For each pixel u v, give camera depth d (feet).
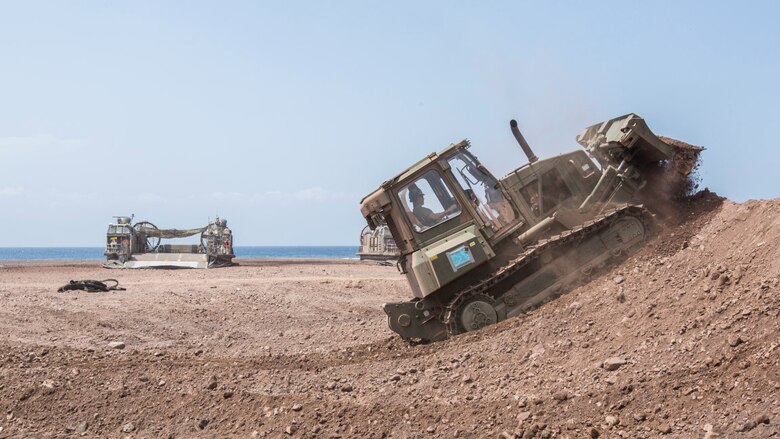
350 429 31.04
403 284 84.38
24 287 80.59
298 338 52.70
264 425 32.48
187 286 82.48
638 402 27.86
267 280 90.53
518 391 31.89
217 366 41.96
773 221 35.24
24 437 32.94
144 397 36.32
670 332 31.45
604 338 34.01
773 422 23.97
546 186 49.01
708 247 37.76
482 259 45.93
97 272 117.91
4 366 41.65
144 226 135.44
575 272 45.47
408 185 47.24
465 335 42.55
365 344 47.21
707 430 24.76
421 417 31.30
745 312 29.43
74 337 51.57
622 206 46.39
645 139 47.65
